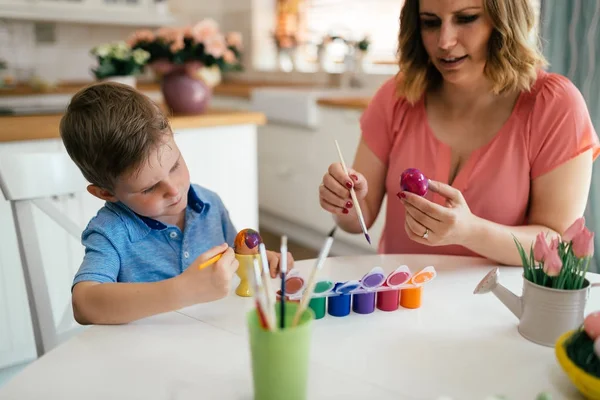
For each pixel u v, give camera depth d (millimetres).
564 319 715
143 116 883
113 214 958
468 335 761
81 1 3408
